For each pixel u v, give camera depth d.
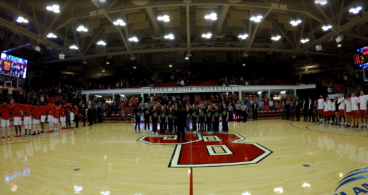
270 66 33.34
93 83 26.81
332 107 11.39
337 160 4.42
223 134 8.77
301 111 19.08
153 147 6.29
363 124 9.62
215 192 2.96
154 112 9.25
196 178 3.54
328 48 23.66
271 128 10.40
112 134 9.46
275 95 27.00
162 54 29.33
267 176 3.57
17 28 13.19
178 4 12.06
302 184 3.18
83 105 13.88
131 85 26.12
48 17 17.03
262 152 5.32
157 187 3.19
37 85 25.42
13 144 7.21
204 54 29.23
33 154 5.61
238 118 15.95
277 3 12.55
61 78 28.75
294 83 27.27
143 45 24.84
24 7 15.17
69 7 15.51
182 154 5.31
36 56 25.02
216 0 12.02
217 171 3.89
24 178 3.69
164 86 25.78
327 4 15.53
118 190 3.09
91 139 8.08
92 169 4.17
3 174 3.93
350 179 3.33
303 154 5.00
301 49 19.34
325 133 8.25
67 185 3.33
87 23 16.22
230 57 31.14
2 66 19.28
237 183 3.28
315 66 29.42
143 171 3.99
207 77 27.44
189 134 9.10
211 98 20.48
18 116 9.12
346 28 13.91
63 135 9.42
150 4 12.13
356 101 9.56
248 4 12.19
